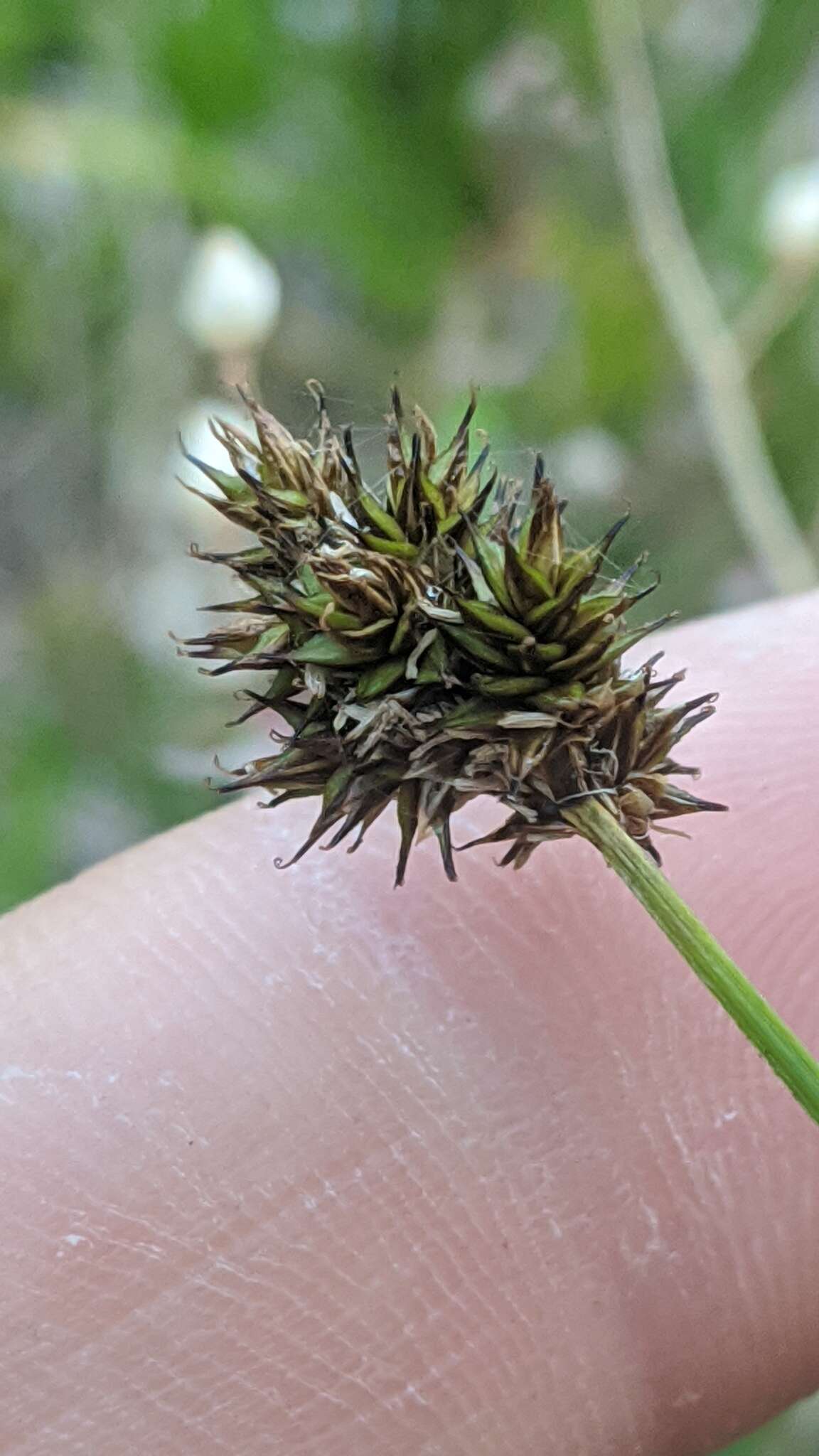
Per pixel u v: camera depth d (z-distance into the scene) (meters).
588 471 0.08
